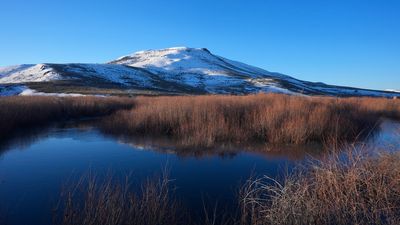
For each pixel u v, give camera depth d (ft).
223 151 37.91
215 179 27.53
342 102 72.33
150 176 28.25
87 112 77.30
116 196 19.47
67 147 40.98
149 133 50.80
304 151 37.70
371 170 22.65
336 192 20.45
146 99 90.27
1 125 48.55
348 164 24.64
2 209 21.33
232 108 54.70
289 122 44.27
